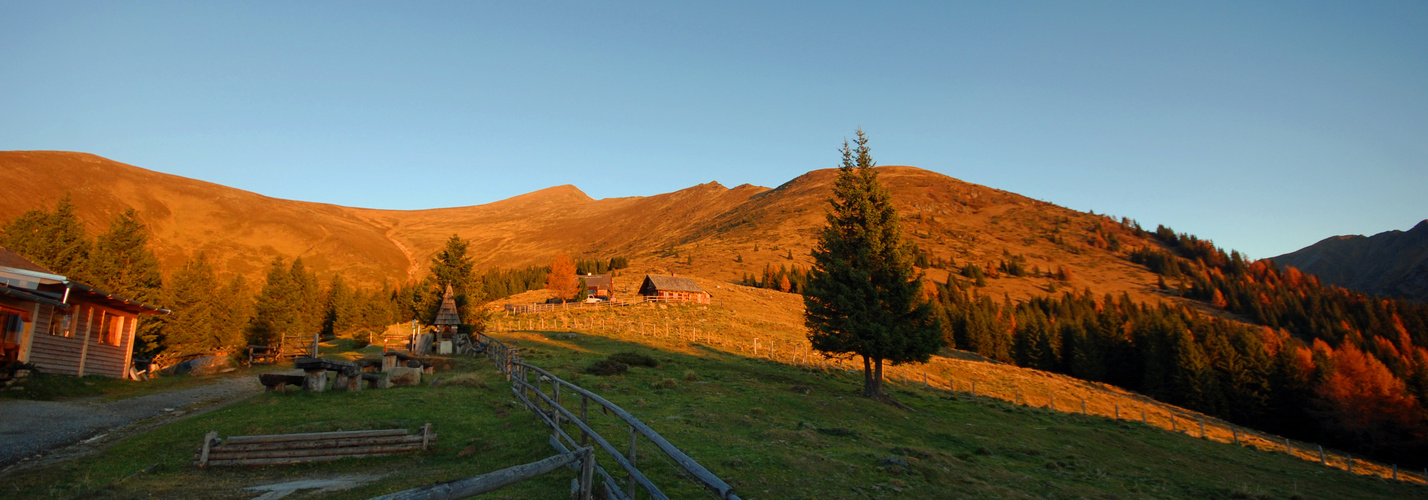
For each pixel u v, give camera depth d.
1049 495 14.26
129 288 35.66
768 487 10.43
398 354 25.70
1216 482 20.55
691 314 82.38
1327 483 25.77
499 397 19.36
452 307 40.66
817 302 34.06
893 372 48.69
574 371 29.77
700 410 20.17
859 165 35.25
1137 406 52.47
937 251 195.25
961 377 54.06
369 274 187.38
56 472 9.66
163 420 15.54
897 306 33.06
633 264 180.25
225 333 45.41
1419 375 65.25
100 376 24.06
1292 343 104.00
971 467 16.27
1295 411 60.81
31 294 19.94
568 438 11.62
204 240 188.75
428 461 11.05
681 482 10.09
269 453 10.55
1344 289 158.88
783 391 29.69
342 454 10.98
